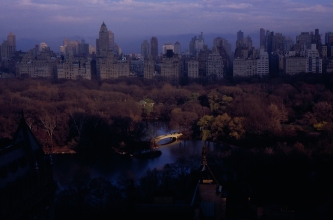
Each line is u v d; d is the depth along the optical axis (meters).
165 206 92.94
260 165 187.12
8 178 83.44
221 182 156.38
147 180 159.25
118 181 183.00
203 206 100.62
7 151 86.56
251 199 133.62
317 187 155.50
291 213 126.38
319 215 125.19
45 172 94.88
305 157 199.62
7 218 79.81
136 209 91.88
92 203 143.88
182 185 147.62
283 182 160.50
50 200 96.81
